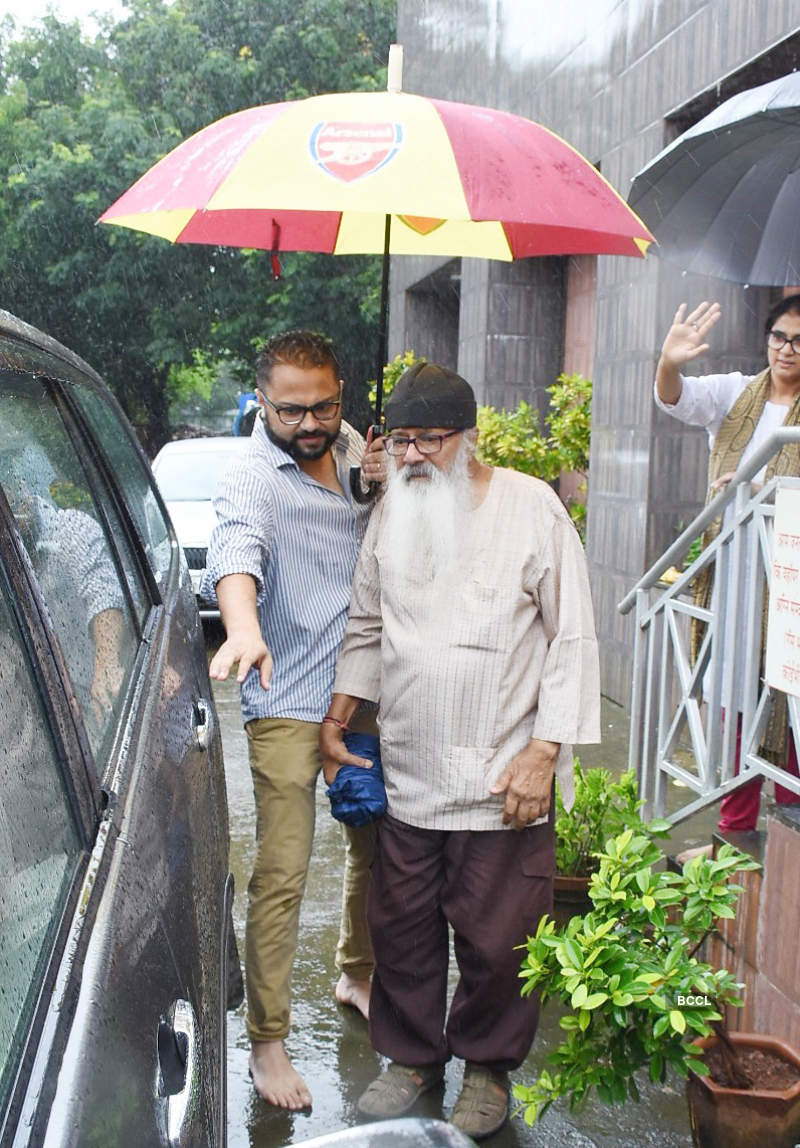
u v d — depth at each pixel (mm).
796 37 4984
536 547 2797
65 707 1614
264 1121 2994
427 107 2682
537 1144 2908
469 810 2809
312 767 3043
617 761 5910
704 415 4176
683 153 3822
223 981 2182
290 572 3029
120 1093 1207
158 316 24234
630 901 2561
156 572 3139
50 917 1323
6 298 24812
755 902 3053
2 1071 1087
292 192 2471
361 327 23250
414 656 2811
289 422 2949
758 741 3299
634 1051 2545
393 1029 3006
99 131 24547
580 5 7883
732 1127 2535
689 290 6375
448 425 2730
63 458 2369
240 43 25266
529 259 10039
